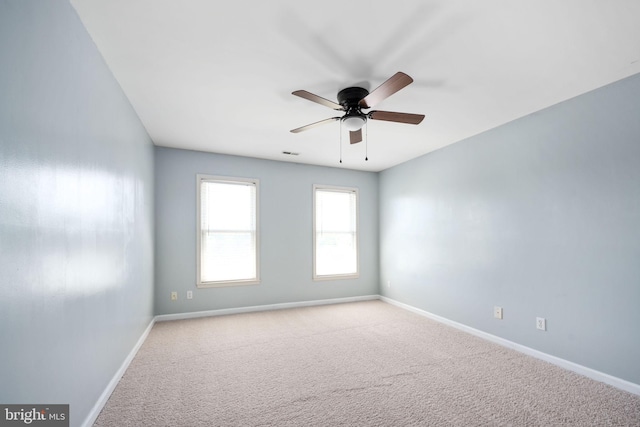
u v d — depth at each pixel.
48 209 1.32
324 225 5.08
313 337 3.35
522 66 2.13
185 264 4.13
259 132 3.49
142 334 3.16
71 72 1.53
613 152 2.32
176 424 1.82
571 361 2.55
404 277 4.72
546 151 2.79
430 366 2.61
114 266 2.21
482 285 3.39
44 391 1.28
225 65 2.11
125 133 2.52
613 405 2.02
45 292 1.29
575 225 2.55
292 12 1.61
